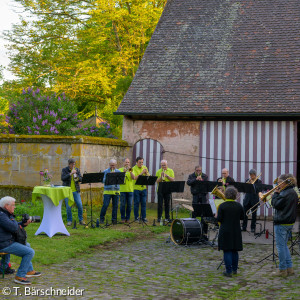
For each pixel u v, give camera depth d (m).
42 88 28.77
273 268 9.16
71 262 9.30
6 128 18.59
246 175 16.45
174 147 17.38
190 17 19.64
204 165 16.97
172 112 16.70
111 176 12.60
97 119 23.73
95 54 30.16
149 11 28.31
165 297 7.20
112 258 9.76
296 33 17.92
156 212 16.67
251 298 7.18
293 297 7.17
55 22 28.42
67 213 12.90
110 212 15.73
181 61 18.23
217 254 10.39
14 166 16.34
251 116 16.28
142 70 18.28
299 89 16.19
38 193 11.34
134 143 17.91
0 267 8.12
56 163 15.76
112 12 27.66
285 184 8.45
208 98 16.83
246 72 17.23
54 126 17.89
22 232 7.87
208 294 7.41
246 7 19.39
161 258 9.91
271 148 16.19
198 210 11.34
